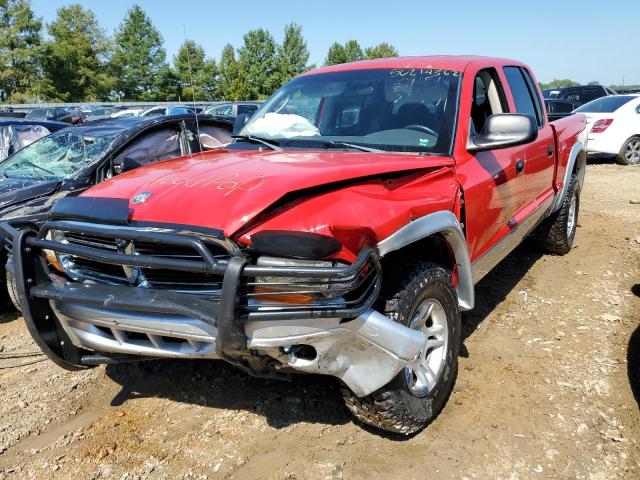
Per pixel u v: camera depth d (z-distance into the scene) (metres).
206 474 2.73
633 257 5.91
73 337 2.90
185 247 2.51
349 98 3.83
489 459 2.79
